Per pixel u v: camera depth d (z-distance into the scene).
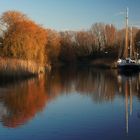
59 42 116.44
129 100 33.53
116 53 123.06
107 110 27.81
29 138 18.89
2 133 20.05
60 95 38.06
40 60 71.25
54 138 18.86
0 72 52.97
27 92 40.75
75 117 24.75
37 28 70.62
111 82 55.56
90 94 38.91
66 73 82.25
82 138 18.83
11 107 29.45
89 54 145.12
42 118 24.41
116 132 20.12
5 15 67.06
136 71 83.56
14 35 65.06
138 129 20.86
